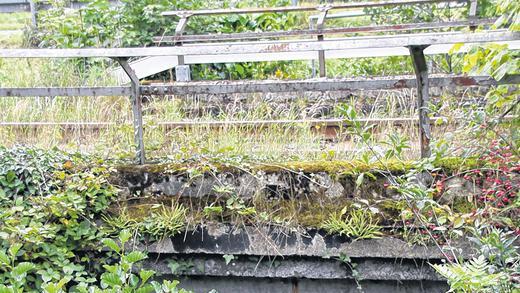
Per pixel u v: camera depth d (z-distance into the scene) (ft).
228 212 16.03
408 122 19.22
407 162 15.25
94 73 27.84
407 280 15.39
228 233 15.98
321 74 26.35
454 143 15.99
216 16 34.06
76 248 16.25
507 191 14.58
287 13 37.73
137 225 16.17
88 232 16.12
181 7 33.53
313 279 15.90
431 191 14.12
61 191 16.38
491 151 14.73
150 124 19.19
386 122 19.36
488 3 30.04
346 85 15.49
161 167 16.47
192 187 16.30
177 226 16.03
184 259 16.25
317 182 15.80
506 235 13.94
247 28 35.60
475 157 15.12
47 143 20.34
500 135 14.87
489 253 13.00
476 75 15.48
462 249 14.84
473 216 14.38
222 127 19.61
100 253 16.33
